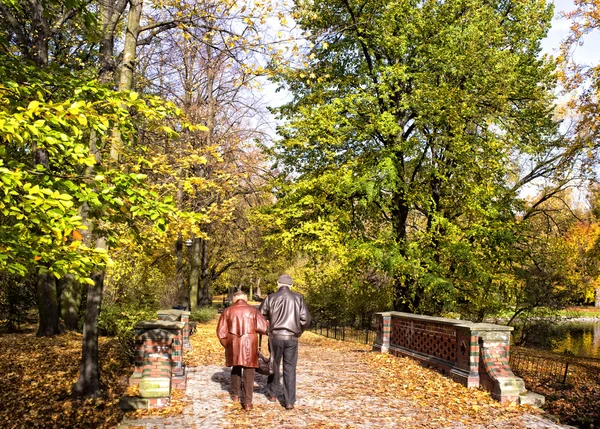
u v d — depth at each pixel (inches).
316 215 672.4
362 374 362.3
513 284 696.4
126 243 335.6
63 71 220.5
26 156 219.3
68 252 152.9
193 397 282.0
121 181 177.9
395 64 639.1
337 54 742.5
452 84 678.5
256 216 704.4
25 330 684.7
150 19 423.2
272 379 282.5
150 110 202.2
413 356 411.2
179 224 315.0
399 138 677.3
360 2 680.4
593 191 784.3
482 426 235.5
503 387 285.0
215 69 681.0
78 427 307.1
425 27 640.4
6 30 483.2
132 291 684.1
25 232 150.8
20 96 184.1
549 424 241.8
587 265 976.9
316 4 665.0
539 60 720.3
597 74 602.9
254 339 256.8
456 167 665.0
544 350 836.0
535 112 719.1
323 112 635.5
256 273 1278.3
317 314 1016.9
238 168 669.3
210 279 1305.4
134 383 287.7
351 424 233.9
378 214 738.8
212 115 727.1
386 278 795.4
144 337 274.2
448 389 307.3
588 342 1062.4
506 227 660.1
